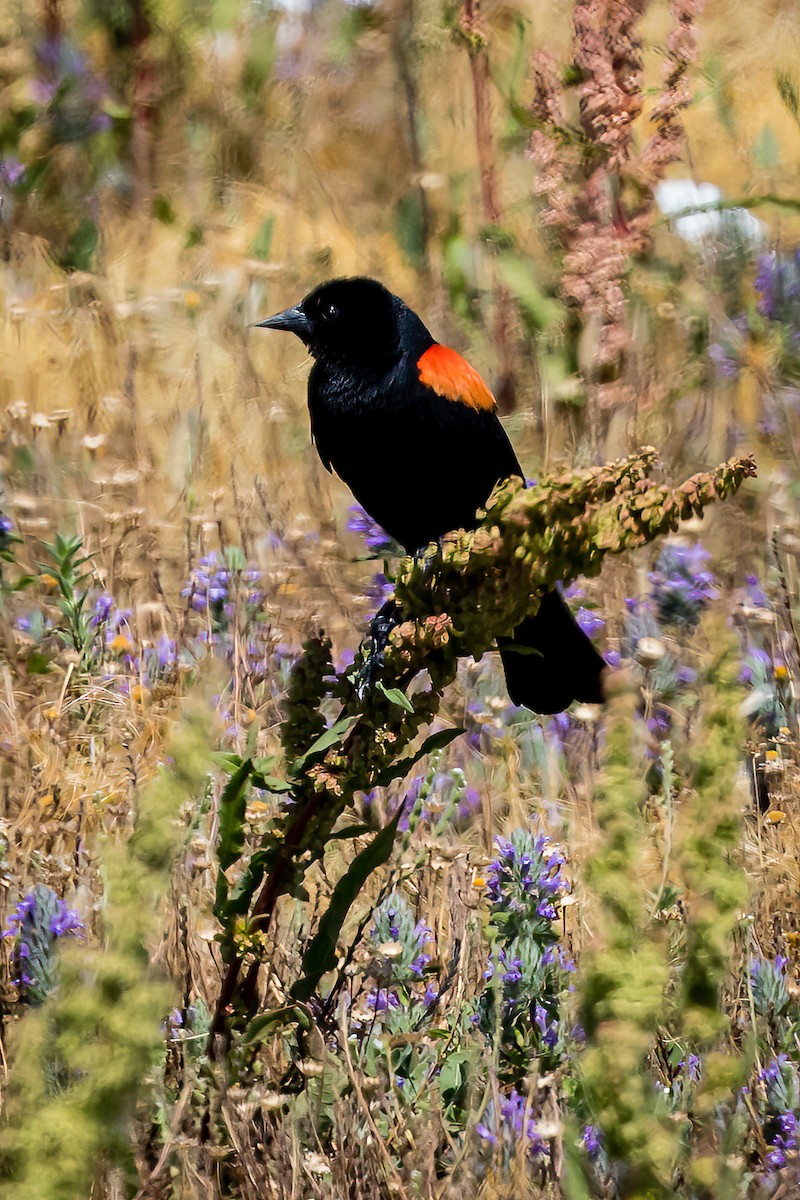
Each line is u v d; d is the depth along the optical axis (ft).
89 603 37.83
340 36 60.90
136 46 60.75
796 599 37.29
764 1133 20.44
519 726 34.99
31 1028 14.43
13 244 56.65
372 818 28.35
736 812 14.51
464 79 58.90
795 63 57.52
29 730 30.71
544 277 49.21
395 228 57.06
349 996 21.83
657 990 13.64
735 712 14.53
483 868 24.18
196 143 60.34
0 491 41.19
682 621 36.32
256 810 25.68
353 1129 19.62
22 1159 13.84
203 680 30.81
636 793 13.83
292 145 60.70
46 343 51.24
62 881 24.21
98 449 45.29
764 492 43.29
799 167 57.82
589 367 46.91
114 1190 17.19
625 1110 13.73
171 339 51.06
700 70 53.16
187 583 36.99
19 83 59.52
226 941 19.83
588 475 19.35
